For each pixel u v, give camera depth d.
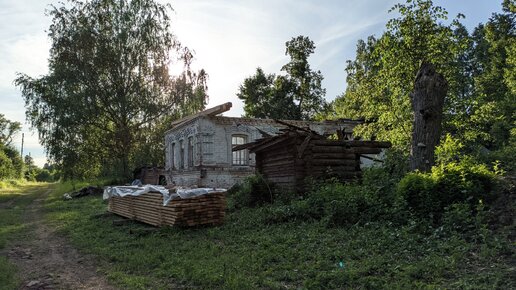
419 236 6.75
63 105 26.11
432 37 15.51
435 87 10.82
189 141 22.53
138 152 30.06
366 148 13.11
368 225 8.02
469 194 7.48
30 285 5.94
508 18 27.83
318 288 4.96
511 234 6.13
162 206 10.36
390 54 16.08
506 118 23.55
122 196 12.51
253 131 21.55
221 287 5.29
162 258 7.12
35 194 30.91
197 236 9.10
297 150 12.32
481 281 4.66
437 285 4.64
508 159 12.34
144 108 28.61
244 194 13.33
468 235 6.44
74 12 28.22
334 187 10.26
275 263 6.29
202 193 10.15
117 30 28.31
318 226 8.53
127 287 5.57
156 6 29.64
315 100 40.91
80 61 27.09
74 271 6.79
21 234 10.97
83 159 28.78
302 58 40.41
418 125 10.98
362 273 5.36
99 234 10.08
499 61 29.27
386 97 17.45
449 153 10.52
